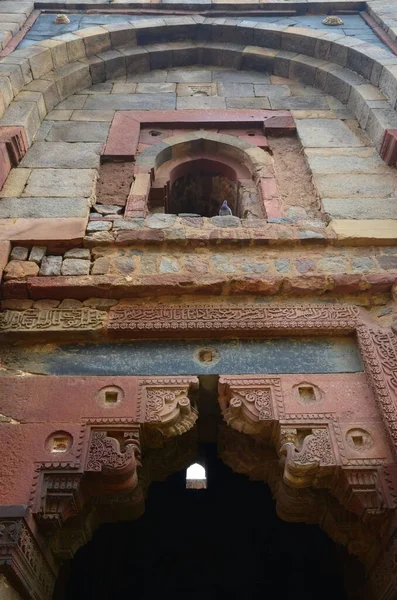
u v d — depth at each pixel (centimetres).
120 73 777
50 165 582
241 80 774
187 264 464
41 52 698
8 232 481
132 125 661
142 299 441
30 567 308
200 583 645
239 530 676
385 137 581
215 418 430
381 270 459
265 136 662
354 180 567
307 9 870
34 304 436
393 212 520
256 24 809
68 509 331
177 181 665
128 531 662
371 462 342
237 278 441
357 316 430
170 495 702
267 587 633
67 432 355
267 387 385
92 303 438
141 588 634
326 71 734
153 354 412
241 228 492
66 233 482
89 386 384
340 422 364
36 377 392
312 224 505
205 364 405
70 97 723
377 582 367
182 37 817
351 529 365
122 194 566
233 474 705
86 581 604
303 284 443
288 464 343
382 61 679
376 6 858
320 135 645
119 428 359
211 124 672
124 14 851
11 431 355
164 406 371
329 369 403
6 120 597
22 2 863
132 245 479
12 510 304
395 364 391
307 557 625
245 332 420
